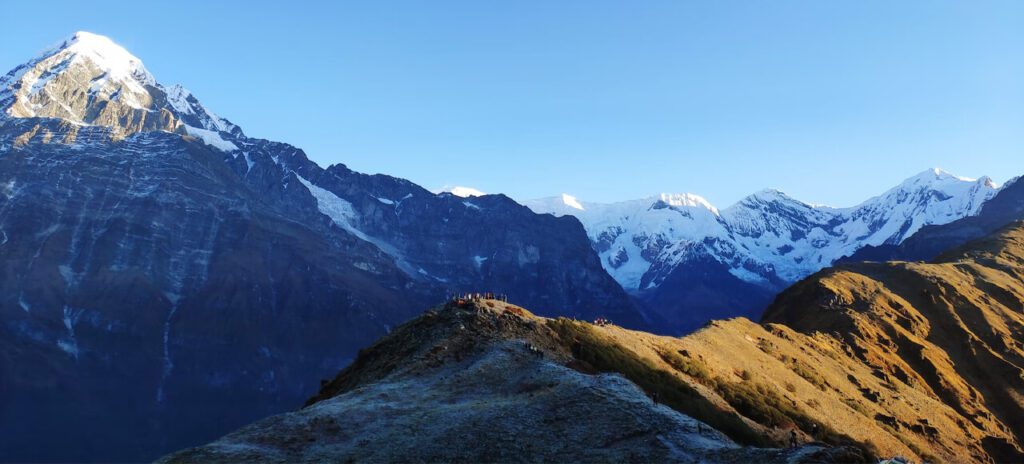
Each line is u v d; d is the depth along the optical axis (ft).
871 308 562.25
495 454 150.20
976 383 507.30
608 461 143.43
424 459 149.59
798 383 376.89
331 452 154.81
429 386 196.65
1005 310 596.29
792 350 444.96
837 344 499.51
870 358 485.97
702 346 366.84
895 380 459.73
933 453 355.15
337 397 192.13
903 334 531.50
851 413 360.69
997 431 446.60
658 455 143.54
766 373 371.56
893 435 355.97
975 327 564.30
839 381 421.18
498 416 166.91
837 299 583.58
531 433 158.10
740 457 139.33
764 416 280.92
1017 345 543.39
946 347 543.39
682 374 285.02
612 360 250.16
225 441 159.43
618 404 168.45
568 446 151.94
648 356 283.59
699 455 142.92
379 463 148.87
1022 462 398.21
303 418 170.81
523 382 192.75
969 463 362.53
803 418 303.48
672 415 163.84
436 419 168.45
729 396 292.20
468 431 160.45
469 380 197.36
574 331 264.72
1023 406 477.36
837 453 136.46
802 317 578.25
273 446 157.69
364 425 168.76
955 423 426.92
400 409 178.29
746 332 447.01
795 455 135.95
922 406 430.20
